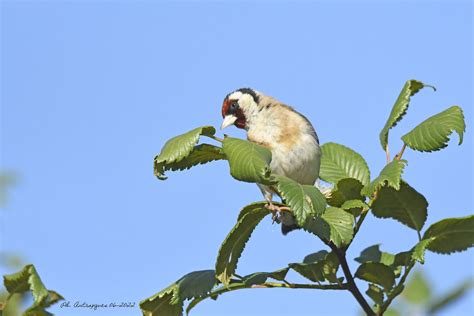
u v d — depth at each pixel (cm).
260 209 631
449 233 667
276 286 675
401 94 679
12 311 442
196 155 650
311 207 608
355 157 802
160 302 684
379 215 704
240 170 598
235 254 650
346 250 652
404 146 667
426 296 326
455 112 639
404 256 659
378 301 661
